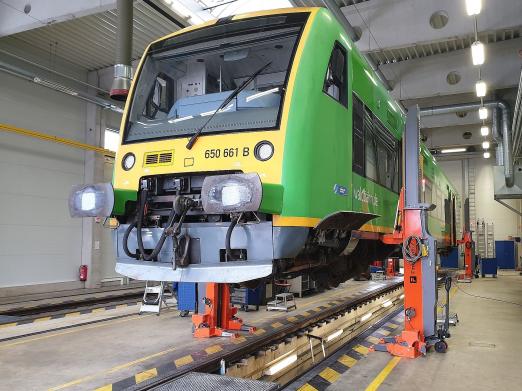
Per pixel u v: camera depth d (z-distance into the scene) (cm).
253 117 365
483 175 2259
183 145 378
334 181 395
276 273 386
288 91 360
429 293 501
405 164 518
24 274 1060
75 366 443
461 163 2300
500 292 1161
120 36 709
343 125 420
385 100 604
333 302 885
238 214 323
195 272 345
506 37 1175
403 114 727
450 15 927
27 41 1051
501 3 896
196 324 585
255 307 806
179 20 898
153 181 390
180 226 351
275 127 352
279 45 404
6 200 1027
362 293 1031
